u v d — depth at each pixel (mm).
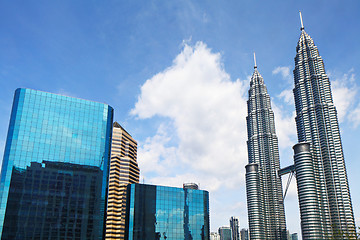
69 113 150000
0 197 122938
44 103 145125
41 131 139750
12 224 120438
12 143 132375
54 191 133000
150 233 145125
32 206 126312
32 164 132750
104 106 162250
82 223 133875
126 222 145125
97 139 153250
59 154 140250
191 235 155625
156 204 152875
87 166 145375
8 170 127688
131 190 150250
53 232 126000
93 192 142250
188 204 162000
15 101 140500
